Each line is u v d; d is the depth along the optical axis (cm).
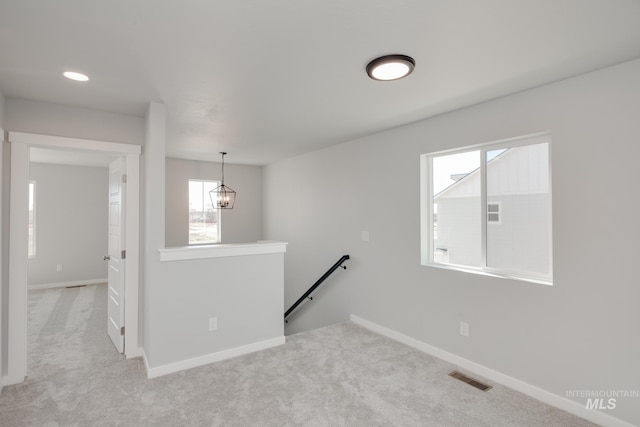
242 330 333
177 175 621
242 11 159
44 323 431
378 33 180
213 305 316
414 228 354
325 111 317
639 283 208
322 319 493
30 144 280
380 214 396
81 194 673
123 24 170
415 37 184
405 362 313
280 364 307
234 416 228
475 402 247
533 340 257
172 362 293
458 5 155
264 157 589
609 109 220
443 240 340
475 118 297
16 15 161
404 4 154
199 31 177
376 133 403
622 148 215
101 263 691
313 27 174
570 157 238
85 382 274
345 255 447
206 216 664
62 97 276
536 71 228
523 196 277
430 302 336
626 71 213
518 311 267
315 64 218
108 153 321
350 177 445
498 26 173
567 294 239
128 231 323
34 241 634
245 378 281
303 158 552
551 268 259
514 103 269
